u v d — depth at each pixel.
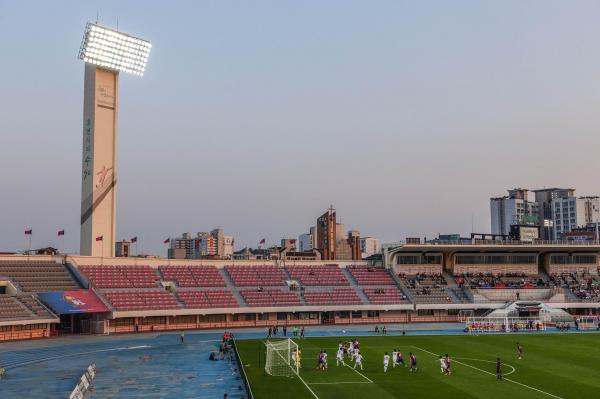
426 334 123.25
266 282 156.50
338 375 76.38
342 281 163.50
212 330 132.12
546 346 103.75
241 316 142.50
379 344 107.00
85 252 140.50
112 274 138.88
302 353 95.69
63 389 69.81
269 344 92.62
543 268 180.88
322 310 145.75
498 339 114.12
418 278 169.12
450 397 63.75
